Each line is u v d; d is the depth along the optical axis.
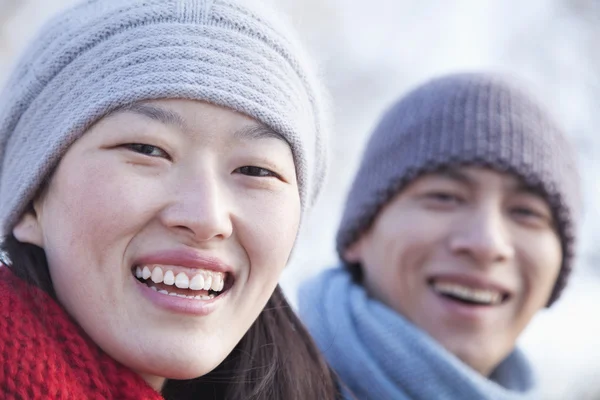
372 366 1.94
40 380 1.04
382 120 2.26
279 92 1.23
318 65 1.54
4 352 1.05
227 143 1.16
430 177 2.03
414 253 2.04
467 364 2.06
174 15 1.21
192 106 1.14
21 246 1.25
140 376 1.17
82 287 1.13
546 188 1.99
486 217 1.98
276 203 1.22
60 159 1.18
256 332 1.52
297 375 1.57
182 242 1.13
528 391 2.23
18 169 1.24
